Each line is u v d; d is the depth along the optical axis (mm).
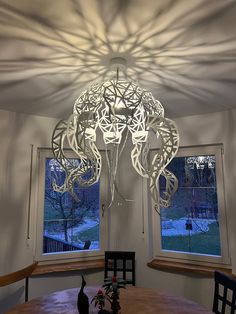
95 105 1264
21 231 2498
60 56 1408
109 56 1412
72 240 2828
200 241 2654
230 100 2189
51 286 2580
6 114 2506
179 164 2850
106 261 2496
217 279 1828
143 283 2752
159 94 2016
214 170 2656
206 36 1225
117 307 1359
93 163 1376
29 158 2600
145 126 1320
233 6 1015
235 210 2389
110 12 1049
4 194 2441
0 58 1420
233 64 1507
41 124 2682
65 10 1034
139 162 1446
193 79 1723
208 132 2584
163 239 2854
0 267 2357
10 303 2383
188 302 1699
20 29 1155
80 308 1333
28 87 1854
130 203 2910
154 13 1059
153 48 1329
